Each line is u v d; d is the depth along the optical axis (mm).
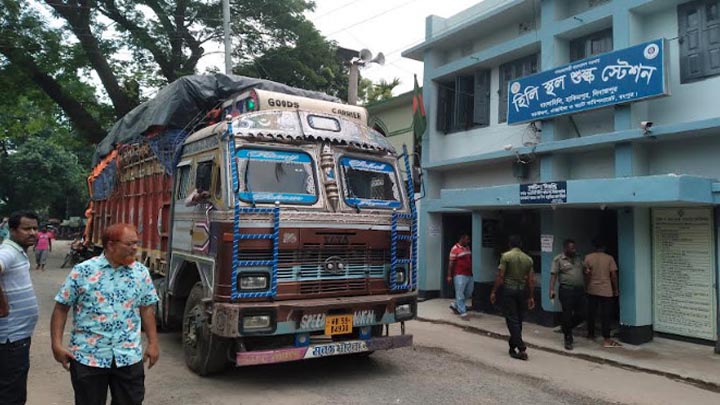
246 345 5746
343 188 6316
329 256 5926
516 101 10398
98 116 20938
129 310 3633
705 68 8031
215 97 7789
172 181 7227
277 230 5559
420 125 12812
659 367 6969
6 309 3938
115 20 19297
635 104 8695
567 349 7969
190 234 6488
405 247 6621
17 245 4137
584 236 10047
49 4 17750
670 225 8422
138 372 3660
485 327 9570
